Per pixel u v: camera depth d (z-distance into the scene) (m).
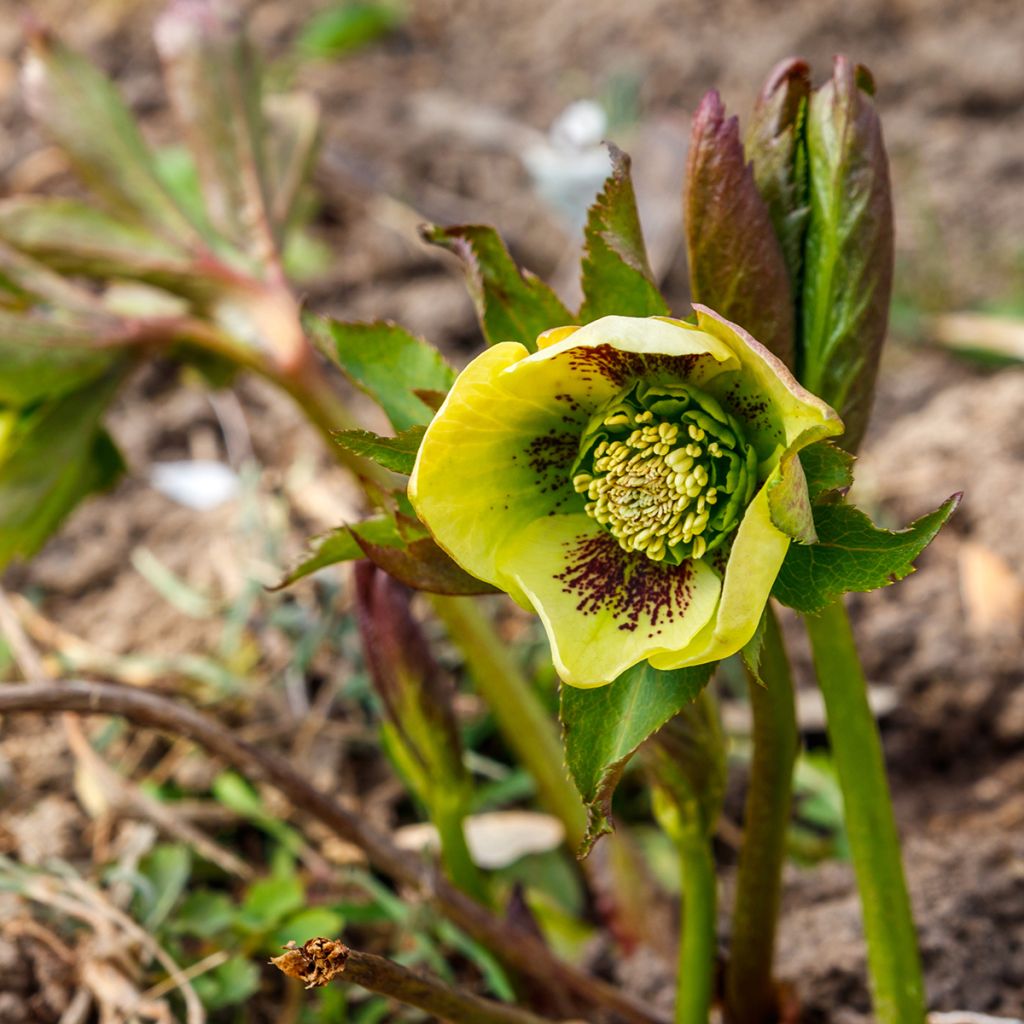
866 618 0.70
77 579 0.73
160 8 1.11
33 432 0.60
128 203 0.63
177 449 0.82
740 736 0.66
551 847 0.63
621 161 0.48
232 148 0.63
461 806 0.56
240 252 0.62
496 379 0.47
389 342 0.51
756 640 0.46
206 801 0.63
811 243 0.50
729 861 0.64
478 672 0.60
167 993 0.57
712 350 0.46
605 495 0.48
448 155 1.01
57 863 0.58
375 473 0.58
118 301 0.65
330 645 0.68
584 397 0.48
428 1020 0.57
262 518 0.72
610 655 0.47
